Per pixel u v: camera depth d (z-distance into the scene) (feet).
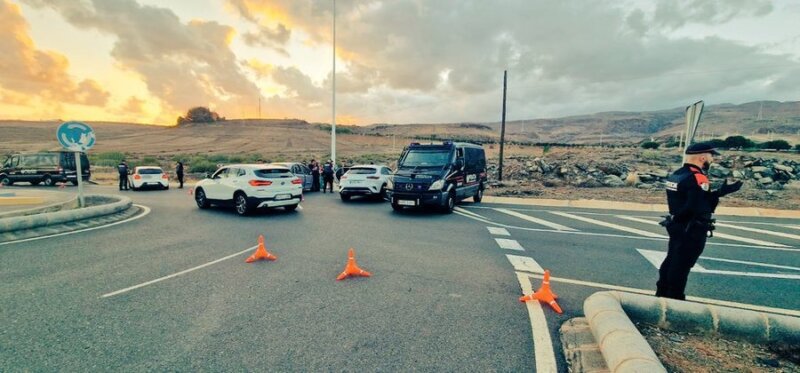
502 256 21.38
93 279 16.67
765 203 43.11
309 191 65.72
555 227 30.73
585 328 11.69
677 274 12.72
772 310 13.78
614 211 40.32
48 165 75.00
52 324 12.10
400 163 42.09
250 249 22.65
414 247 23.50
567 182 63.41
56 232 26.94
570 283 16.69
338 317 12.81
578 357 9.96
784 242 25.63
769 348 10.09
